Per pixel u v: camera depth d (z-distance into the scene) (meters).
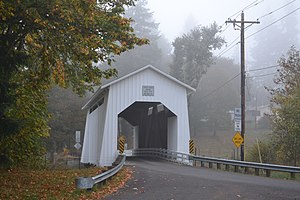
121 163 20.56
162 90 30.80
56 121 49.56
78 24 12.30
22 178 15.87
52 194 12.21
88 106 38.69
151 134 39.38
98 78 14.26
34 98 17.89
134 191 13.07
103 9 13.66
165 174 18.91
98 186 13.81
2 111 13.40
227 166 22.73
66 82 14.88
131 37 13.26
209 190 13.02
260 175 19.53
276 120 26.86
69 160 42.12
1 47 13.23
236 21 26.56
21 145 18.12
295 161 25.41
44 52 12.74
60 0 11.68
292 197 11.41
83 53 12.41
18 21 12.62
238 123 24.38
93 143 36.00
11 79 15.23
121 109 29.89
